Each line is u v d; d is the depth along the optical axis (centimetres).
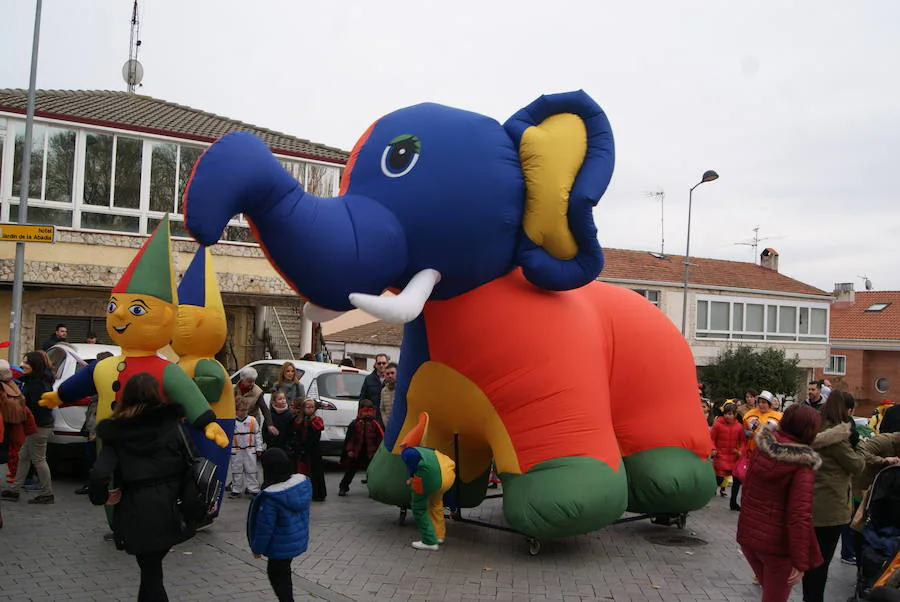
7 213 1631
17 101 1703
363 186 652
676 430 799
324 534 793
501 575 674
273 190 559
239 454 963
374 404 1149
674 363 815
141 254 686
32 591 579
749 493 502
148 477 472
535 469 686
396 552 732
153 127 1755
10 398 792
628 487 798
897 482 581
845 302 4266
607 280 3012
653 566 723
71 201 1683
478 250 653
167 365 664
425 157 645
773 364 3062
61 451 973
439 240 640
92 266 1689
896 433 661
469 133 656
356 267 598
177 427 491
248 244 1852
